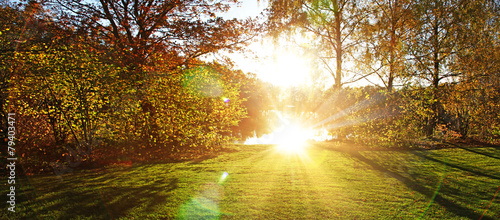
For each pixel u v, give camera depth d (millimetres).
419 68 15039
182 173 8109
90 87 9023
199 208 5234
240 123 31656
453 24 15023
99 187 6395
